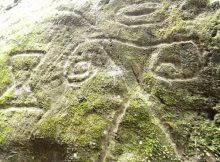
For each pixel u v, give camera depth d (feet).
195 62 7.23
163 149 6.55
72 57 8.07
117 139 6.83
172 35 7.63
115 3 8.54
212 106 6.82
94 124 7.04
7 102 7.97
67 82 7.77
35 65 8.27
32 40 8.71
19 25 9.47
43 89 7.84
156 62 7.51
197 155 6.39
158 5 8.14
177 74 7.27
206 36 7.31
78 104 7.37
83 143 6.88
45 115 7.48
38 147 7.26
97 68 7.77
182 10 7.81
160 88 7.21
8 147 7.46
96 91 7.43
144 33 7.90
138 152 6.61
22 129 7.50
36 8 9.86
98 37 8.16
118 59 7.75
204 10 7.64
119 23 8.21
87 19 8.54
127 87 7.39
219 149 6.31
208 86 6.97
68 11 8.86
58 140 7.07
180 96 7.04
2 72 8.51
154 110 7.00
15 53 8.69
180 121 6.79
